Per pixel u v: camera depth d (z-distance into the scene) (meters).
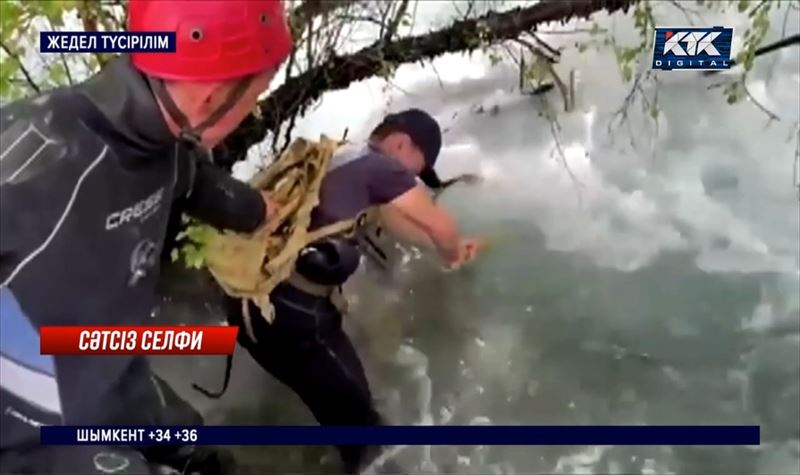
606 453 0.92
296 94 1.03
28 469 0.79
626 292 1.04
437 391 0.97
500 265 1.04
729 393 0.96
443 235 1.01
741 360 0.99
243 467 0.91
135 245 0.75
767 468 0.91
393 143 1.01
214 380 0.93
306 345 0.93
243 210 0.87
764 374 0.98
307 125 1.03
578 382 0.98
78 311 0.74
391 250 1.02
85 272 0.73
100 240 0.72
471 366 0.99
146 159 0.72
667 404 0.96
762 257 1.06
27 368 0.75
